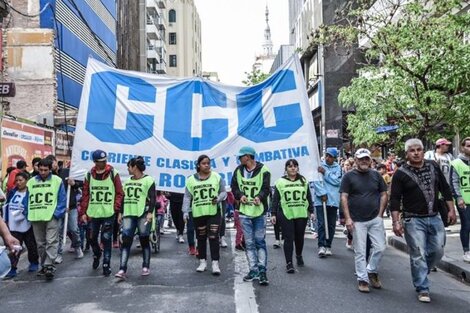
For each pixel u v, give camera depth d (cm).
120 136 1033
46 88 2367
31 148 1753
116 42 3825
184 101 1055
